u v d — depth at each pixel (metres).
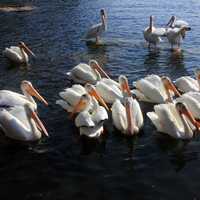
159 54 27.50
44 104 18.16
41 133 15.20
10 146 14.39
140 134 15.35
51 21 38.41
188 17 40.78
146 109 17.77
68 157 13.71
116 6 46.88
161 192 11.80
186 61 25.92
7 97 16.84
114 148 14.33
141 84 18.77
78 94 17.12
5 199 11.47
